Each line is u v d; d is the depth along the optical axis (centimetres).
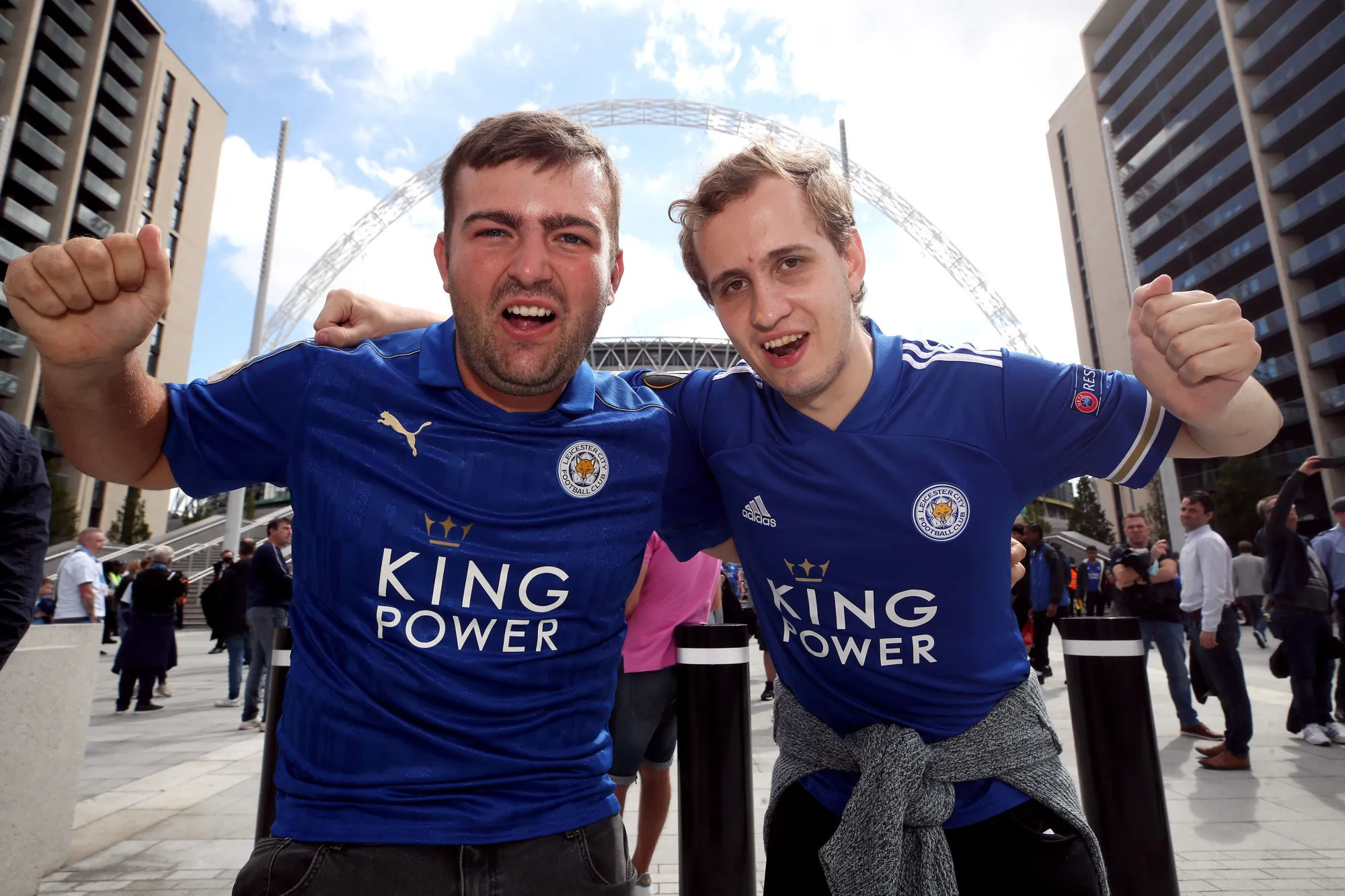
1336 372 3531
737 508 167
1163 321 123
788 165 150
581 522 137
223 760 548
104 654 1437
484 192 136
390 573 126
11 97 3912
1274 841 367
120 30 4672
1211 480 4062
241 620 826
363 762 121
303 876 115
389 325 158
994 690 157
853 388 157
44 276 108
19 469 231
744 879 199
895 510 151
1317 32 3681
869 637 157
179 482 138
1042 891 147
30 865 312
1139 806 182
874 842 144
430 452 133
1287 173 3669
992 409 154
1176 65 4512
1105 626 189
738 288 155
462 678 125
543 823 125
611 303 149
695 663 206
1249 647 1270
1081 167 5341
